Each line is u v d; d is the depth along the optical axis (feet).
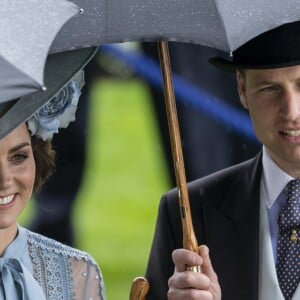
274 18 39.60
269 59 42.16
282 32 42.19
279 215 44.29
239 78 44.39
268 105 42.75
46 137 41.86
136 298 44.47
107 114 114.83
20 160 41.04
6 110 37.32
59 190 72.74
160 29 40.16
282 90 42.47
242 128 69.05
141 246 92.68
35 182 42.75
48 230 72.69
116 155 110.01
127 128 113.91
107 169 107.24
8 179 40.52
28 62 33.35
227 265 44.75
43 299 42.27
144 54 74.38
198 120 69.15
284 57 42.04
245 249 44.60
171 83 42.55
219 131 69.15
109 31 40.22
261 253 44.29
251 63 42.45
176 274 42.45
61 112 41.55
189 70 68.69
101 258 89.66
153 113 74.43
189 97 69.05
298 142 42.70
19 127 40.65
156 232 46.70
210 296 42.16
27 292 41.81
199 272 42.34
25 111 37.58
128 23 40.14
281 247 44.09
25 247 43.32
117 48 74.28
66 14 34.53
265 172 44.70
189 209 42.75
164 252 46.26
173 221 46.21
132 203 100.37
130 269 87.92
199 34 39.86
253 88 42.91
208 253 43.01
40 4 34.35
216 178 46.29
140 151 110.42
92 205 98.94
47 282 43.78
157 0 39.73
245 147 69.15
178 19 39.86
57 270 43.98
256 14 39.37
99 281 44.88
